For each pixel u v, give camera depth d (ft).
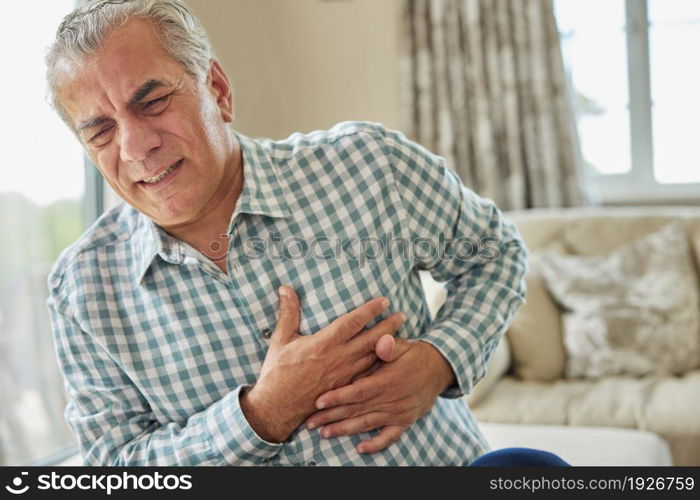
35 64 7.59
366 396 3.81
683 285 9.48
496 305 4.31
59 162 8.00
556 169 11.75
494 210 4.62
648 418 7.96
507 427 7.40
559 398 8.57
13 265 7.55
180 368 3.93
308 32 12.74
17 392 7.59
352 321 3.81
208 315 3.93
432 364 4.00
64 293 4.05
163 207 3.65
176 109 3.57
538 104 11.73
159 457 3.86
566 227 10.39
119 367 4.03
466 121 12.07
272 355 3.82
